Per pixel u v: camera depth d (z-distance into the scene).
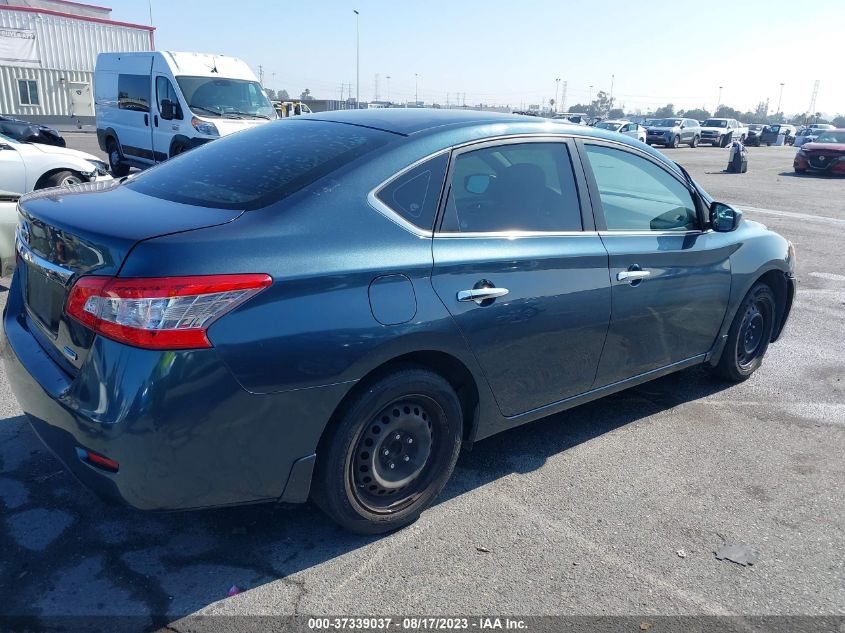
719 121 47.19
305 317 2.58
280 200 2.76
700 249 4.22
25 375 2.80
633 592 2.83
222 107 13.45
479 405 3.29
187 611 2.61
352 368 2.70
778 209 14.51
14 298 3.33
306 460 2.72
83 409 2.44
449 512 3.33
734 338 4.83
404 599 2.72
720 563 3.04
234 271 2.46
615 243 3.72
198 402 2.41
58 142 20.00
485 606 2.71
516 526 3.24
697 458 3.98
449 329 2.98
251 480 2.63
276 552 2.97
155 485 2.45
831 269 9.05
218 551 2.96
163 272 2.38
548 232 3.45
